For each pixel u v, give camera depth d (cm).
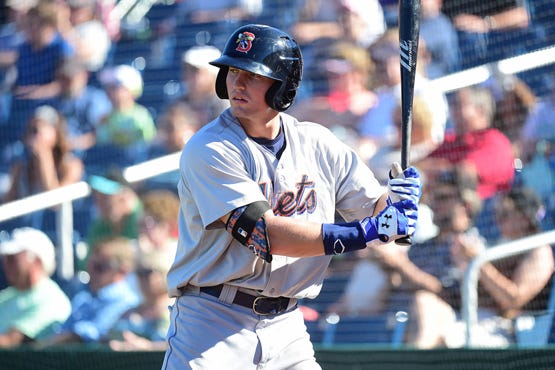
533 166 1944
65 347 2067
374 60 2247
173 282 1171
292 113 2288
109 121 2641
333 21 2380
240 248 1128
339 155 1182
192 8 2752
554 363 1580
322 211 1169
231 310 1145
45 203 2366
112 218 2241
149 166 2286
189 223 1149
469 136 1947
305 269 1157
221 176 1098
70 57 2772
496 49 2089
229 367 1141
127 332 2102
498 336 1744
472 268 1736
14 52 2872
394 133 2162
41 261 2266
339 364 1816
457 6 2153
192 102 2464
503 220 1852
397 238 1091
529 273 1752
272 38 1109
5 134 2822
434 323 1850
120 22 2864
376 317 1939
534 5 2047
